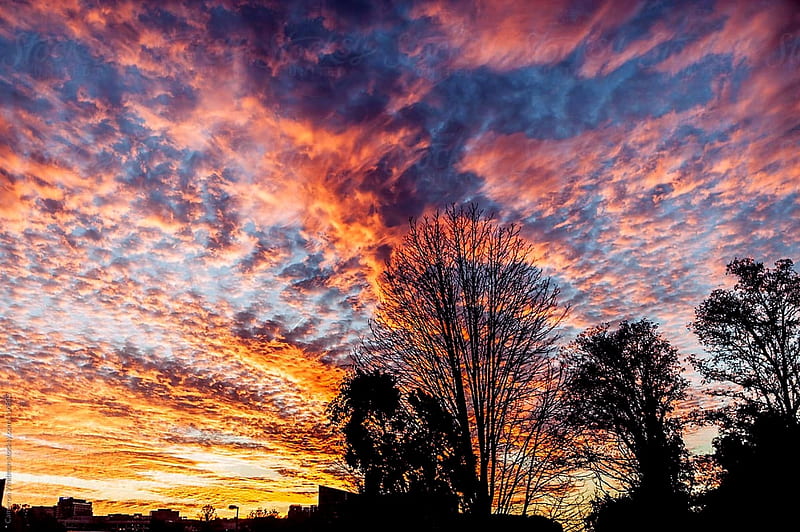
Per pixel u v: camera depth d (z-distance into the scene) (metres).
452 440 13.14
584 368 25.45
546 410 13.52
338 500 13.59
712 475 25.22
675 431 26.59
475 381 13.58
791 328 26.08
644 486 24.44
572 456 13.60
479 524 12.47
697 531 23.23
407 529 12.84
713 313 27.64
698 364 28.38
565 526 12.88
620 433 26.23
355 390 13.95
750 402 25.75
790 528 21.38
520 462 13.16
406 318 14.67
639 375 27.12
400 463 13.20
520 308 14.23
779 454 22.61
